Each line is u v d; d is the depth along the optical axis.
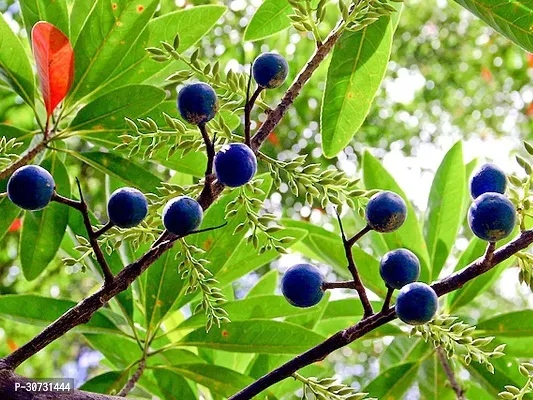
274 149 1.91
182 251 0.72
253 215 0.72
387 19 0.88
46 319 0.91
